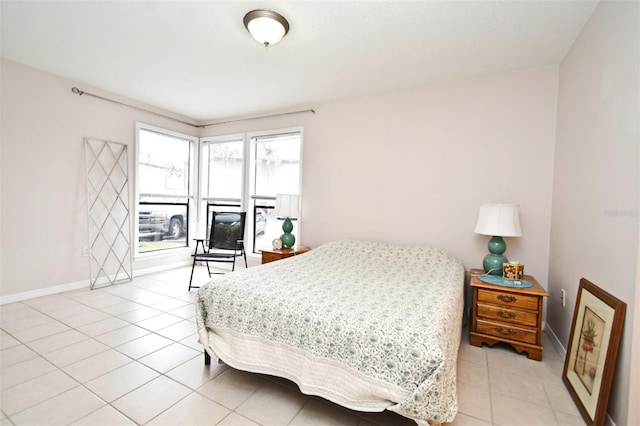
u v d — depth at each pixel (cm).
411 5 191
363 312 158
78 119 336
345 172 357
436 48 242
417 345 131
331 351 148
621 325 138
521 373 198
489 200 286
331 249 313
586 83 198
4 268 292
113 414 152
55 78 316
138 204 400
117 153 373
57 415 150
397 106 328
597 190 175
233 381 182
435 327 141
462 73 285
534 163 269
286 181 411
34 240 309
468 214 295
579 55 213
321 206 374
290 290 189
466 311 294
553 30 212
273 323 168
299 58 265
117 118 371
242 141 445
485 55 250
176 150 451
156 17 212
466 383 186
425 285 208
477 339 236
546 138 265
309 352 154
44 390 169
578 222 201
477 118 290
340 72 290
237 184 453
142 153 405
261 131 422
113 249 376
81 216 345
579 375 169
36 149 307
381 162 336
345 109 357
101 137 357
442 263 265
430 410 123
